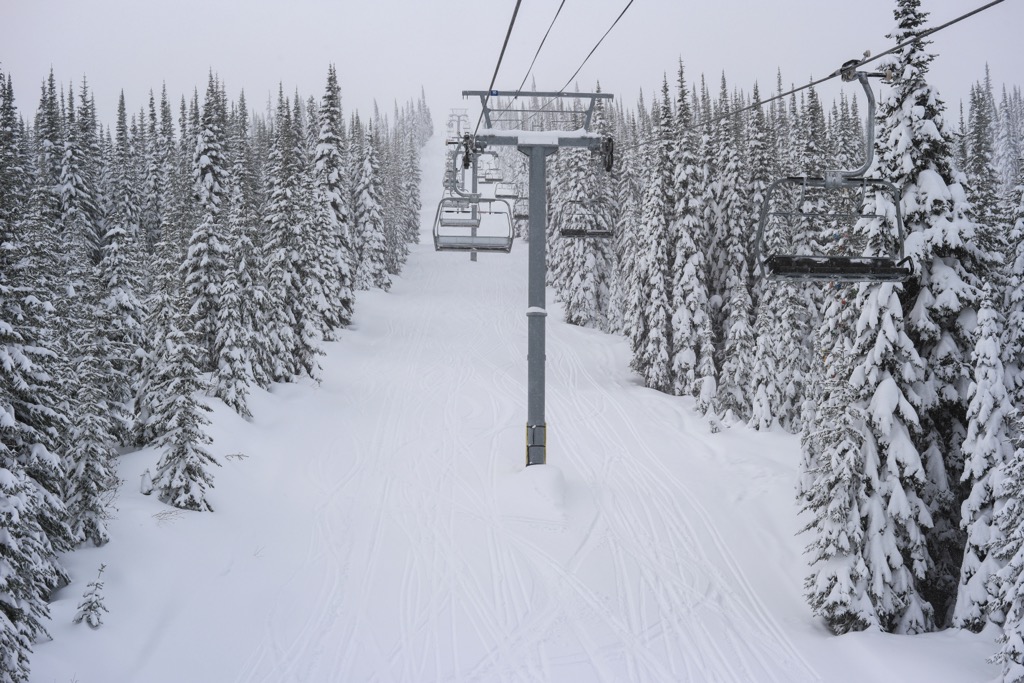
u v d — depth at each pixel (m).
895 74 17.62
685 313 38.88
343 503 23.84
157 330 26.09
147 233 61.22
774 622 17.22
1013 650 12.92
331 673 14.30
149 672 13.78
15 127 46.25
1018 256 17.02
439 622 16.47
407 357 46.56
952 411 18.67
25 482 13.15
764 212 12.02
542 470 24.55
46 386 15.30
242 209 35.34
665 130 40.75
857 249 18.28
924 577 16.69
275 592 17.67
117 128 60.59
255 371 34.00
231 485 23.28
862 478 17.00
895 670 14.34
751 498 24.27
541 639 15.87
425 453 29.28
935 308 17.36
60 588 15.55
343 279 52.47
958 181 17.62
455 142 23.48
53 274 19.59
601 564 19.77
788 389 32.06
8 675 11.59
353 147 72.00
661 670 14.74
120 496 20.28
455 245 24.12
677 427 33.66
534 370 25.17
